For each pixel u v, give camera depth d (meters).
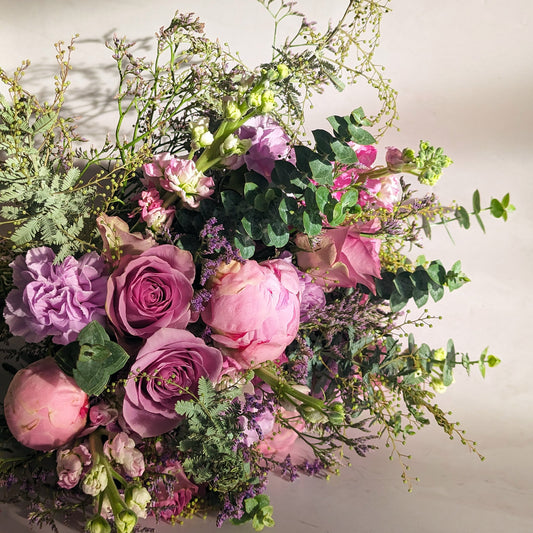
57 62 1.14
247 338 0.85
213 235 0.84
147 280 0.83
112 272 0.86
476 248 1.30
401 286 0.91
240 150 0.85
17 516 0.88
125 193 1.07
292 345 0.99
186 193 0.87
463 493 1.05
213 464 0.82
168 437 0.87
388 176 0.99
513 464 1.18
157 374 0.83
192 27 1.02
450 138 1.26
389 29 1.19
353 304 0.97
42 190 0.85
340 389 0.99
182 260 0.83
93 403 0.86
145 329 0.82
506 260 1.31
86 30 1.14
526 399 1.33
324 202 0.80
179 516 0.91
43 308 0.81
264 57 1.18
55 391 0.81
